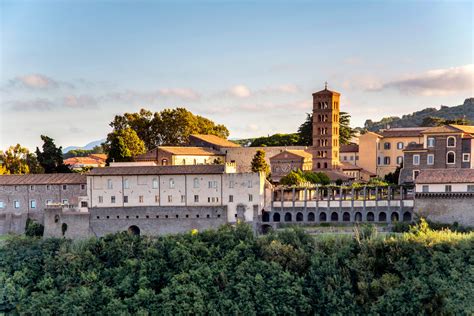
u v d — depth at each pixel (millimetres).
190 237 109500
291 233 106312
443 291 89000
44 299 99750
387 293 90250
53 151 159750
